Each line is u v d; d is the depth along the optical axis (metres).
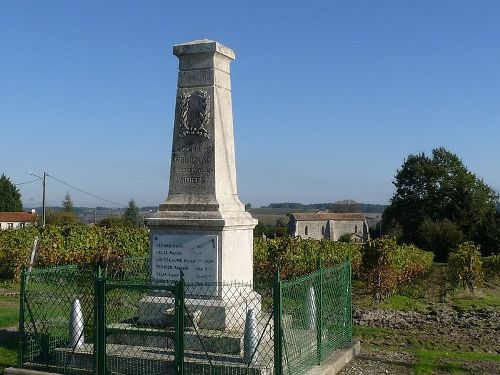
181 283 8.54
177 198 10.94
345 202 124.62
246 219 11.07
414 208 66.06
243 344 9.20
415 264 29.27
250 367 8.67
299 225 90.00
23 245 26.14
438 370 10.88
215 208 10.59
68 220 75.62
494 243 50.91
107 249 26.11
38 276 10.29
